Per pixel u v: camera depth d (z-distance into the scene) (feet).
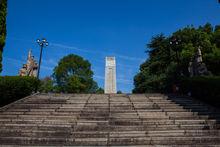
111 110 55.31
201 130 44.47
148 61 159.43
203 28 160.97
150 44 158.61
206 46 135.13
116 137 42.68
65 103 60.85
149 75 150.00
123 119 50.11
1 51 71.56
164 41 151.94
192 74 86.94
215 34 146.61
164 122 48.34
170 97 67.72
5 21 73.72
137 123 47.96
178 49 143.02
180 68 131.54
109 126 46.24
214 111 55.16
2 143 41.45
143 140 41.75
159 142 41.65
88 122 48.34
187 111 55.01
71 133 43.75
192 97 68.44
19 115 51.88
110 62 90.02
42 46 88.43
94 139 41.81
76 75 205.36
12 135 44.01
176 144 40.68
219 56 123.44
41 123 48.24
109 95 70.59
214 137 41.88
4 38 72.28
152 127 46.24
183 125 46.52
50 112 53.88
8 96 64.03
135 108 57.00
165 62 147.02
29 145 40.55
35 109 55.52
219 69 124.16
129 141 41.73
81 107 57.36
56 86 208.03
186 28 149.18
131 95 70.85
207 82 62.95
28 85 70.69
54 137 42.78
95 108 56.75
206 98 64.18
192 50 133.18
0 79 64.03
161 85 137.39
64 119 50.31
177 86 85.97
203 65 83.66
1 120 48.91
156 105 59.11
